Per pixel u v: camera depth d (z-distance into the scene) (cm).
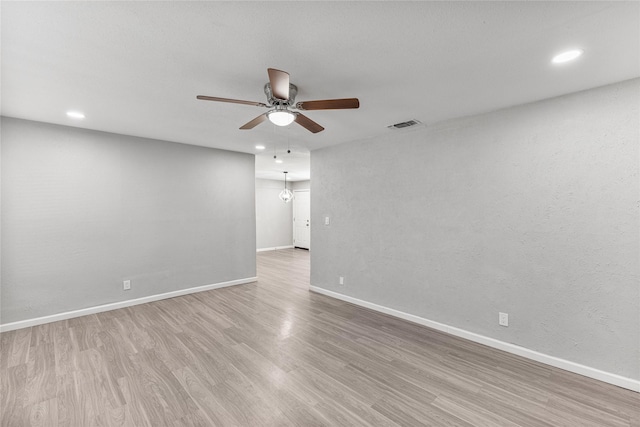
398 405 196
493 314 279
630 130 212
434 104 262
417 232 337
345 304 405
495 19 145
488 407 193
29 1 130
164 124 330
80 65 193
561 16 142
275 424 178
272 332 311
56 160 333
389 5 134
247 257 517
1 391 207
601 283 224
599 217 224
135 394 205
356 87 226
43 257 327
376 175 379
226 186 485
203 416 184
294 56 181
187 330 314
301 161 589
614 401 199
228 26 151
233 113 291
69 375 228
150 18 144
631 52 175
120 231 380
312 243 472
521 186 261
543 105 248
